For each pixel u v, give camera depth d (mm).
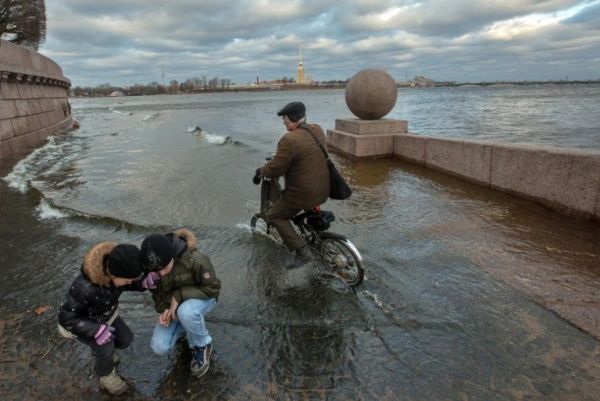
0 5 27375
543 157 6320
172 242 2832
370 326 3547
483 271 4441
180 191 8438
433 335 3396
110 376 2811
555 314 3592
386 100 11211
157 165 11578
